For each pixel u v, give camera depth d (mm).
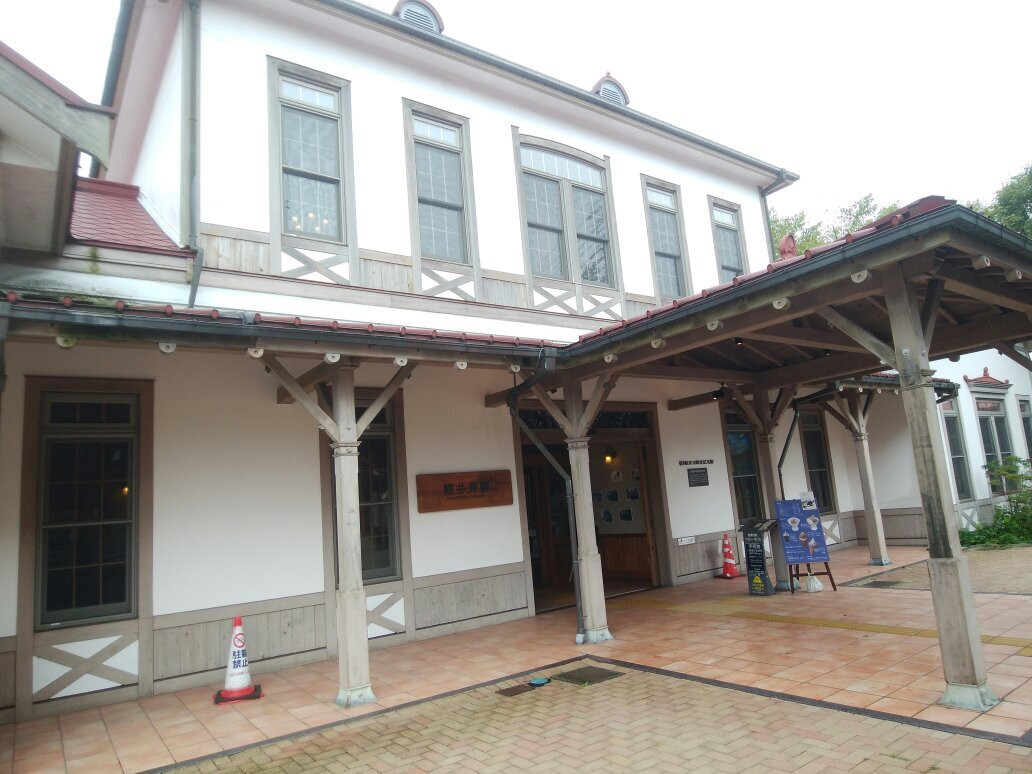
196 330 4586
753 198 12352
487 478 8281
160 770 4242
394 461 7629
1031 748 3602
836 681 4973
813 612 7457
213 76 6695
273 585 6602
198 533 6281
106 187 7828
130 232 6586
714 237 11391
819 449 13180
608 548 11391
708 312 5305
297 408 7031
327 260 7098
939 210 3879
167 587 6059
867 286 4680
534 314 8680
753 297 5000
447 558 7797
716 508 10922
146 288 6043
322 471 7090
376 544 7398
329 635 6840
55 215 5004
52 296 4441
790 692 4828
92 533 5895
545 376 6824
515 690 5418
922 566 10039
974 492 13578
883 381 10781
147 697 5805
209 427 6496
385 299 7395
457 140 8453
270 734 4758
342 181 7359
